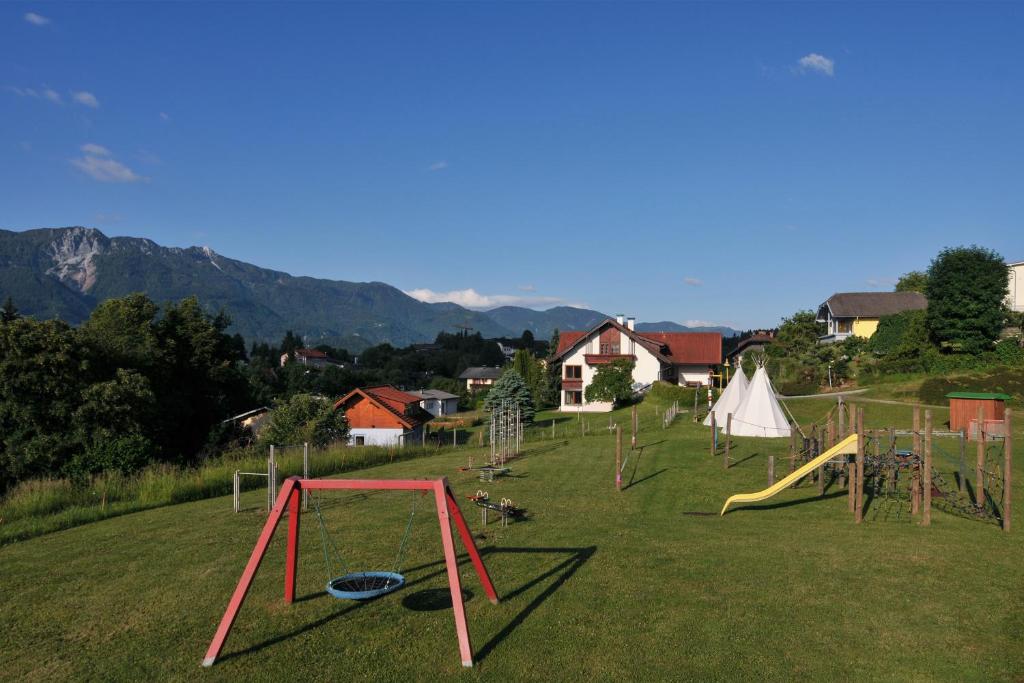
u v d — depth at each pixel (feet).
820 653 27.27
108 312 139.13
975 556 39.86
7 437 97.09
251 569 27.63
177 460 114.42
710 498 58.08
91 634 29.73
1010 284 165.58
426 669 26.02
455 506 30.60
